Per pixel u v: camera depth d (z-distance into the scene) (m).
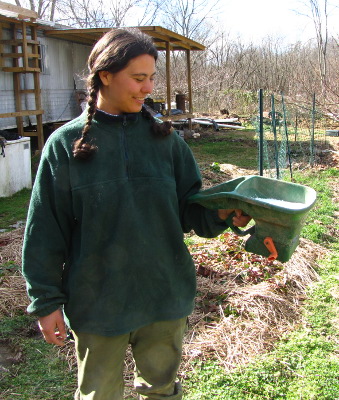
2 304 3.85
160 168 1.85
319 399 2.70
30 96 11.65
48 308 1.75
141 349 1.94
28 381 2.95
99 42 1.77
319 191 7.91
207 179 9.15
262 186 2.12
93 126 1.76
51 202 1.78
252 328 3.42
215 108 22.22
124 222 1.75
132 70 1.68
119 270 1.77
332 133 14.68
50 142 1.78
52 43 12.66
